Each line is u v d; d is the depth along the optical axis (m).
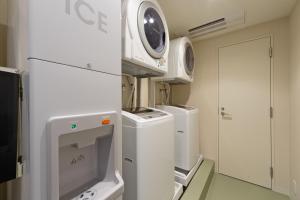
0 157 0.46
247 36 2.37
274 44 2.16
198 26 2.35
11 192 0.61
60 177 0.64
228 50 2.54
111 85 0.79
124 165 1.12
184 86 2.99
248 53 2.36
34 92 0.49
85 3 0.66
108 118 0.74
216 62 2.66
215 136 2.66
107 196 0.68
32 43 0.49
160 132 1.25
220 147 2.62
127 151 1.11
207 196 2.04
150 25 1.36
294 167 1.87
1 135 0.47
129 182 1.09
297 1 1.71
